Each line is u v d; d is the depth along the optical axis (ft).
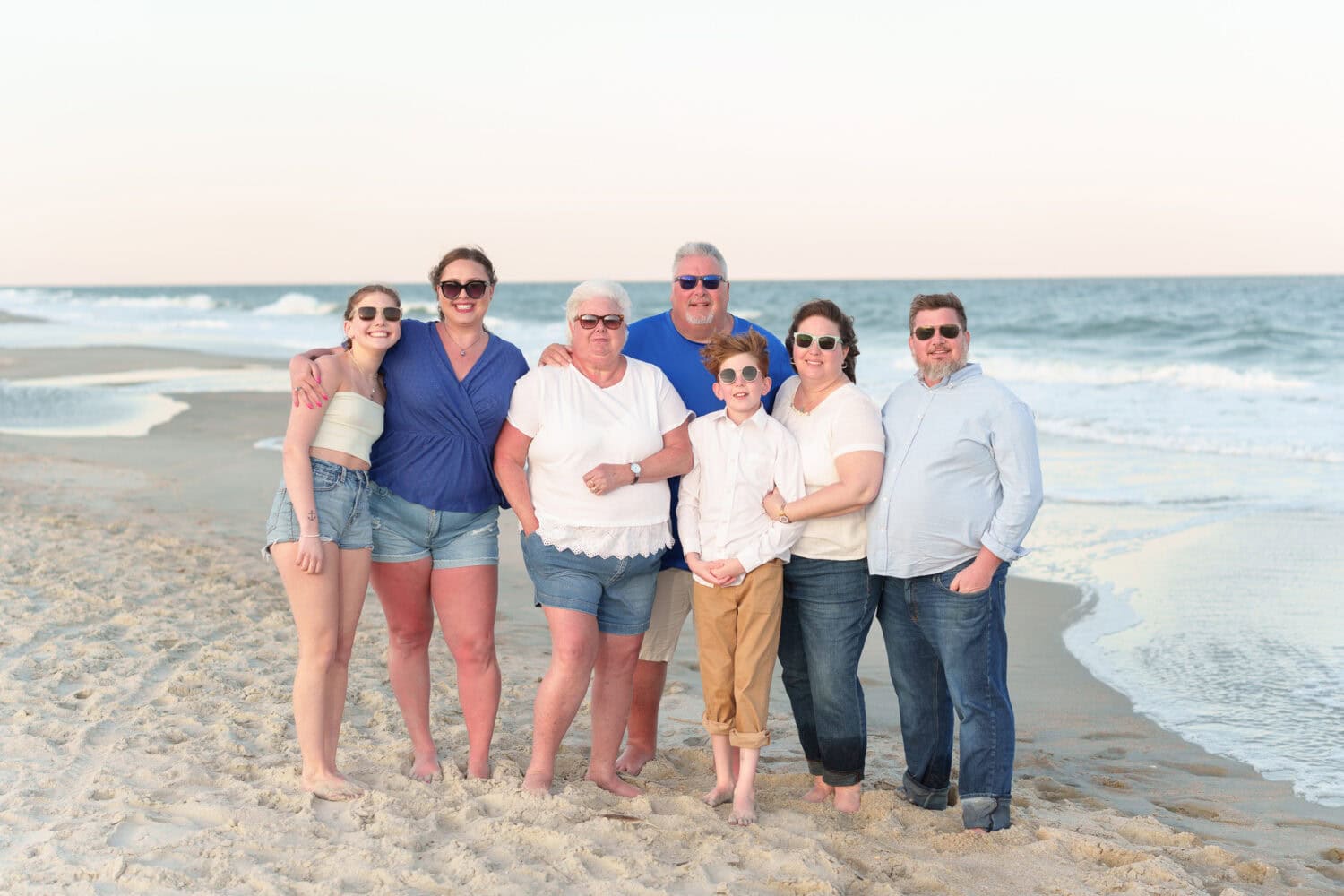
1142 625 22.80
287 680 17.38
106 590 22.66
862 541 12.87
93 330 138.72
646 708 15.02
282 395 61.93
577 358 13.20
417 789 12.96
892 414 12.88
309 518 12.16
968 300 178.50
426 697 13.98
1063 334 108.78
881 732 17.35
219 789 12.46
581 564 12.89
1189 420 51.72
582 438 12.78
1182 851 12.51
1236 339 95.25
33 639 18.97
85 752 13.69
